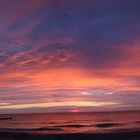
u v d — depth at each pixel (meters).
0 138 26.28
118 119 66.00
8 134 27.30
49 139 26.19
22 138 26.58
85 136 25.75
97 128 39.22
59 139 25.69
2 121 69.75
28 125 50.12
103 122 54.06
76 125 47.69
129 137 25.17
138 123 47.25
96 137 25.47
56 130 35.94
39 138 26.00
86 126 44.97
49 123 56.94
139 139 24.34
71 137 25.70
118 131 28.30
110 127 40.34
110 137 25.45
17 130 34.81
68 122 59.88
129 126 40.62
